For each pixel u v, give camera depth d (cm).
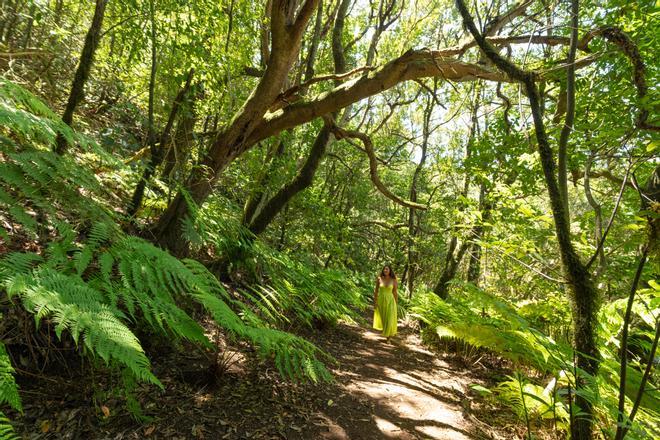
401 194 1549
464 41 395
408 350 605
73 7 522
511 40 385
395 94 1315
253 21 506
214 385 316
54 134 233
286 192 638
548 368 418
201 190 427
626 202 458
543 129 246
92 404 253
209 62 411
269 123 452
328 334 589
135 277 245
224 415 284
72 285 192
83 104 497
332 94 429
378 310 650
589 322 218
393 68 404
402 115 1486
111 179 426
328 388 379
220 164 436
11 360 247
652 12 388
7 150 233
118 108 532
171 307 242
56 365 270
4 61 388
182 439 248
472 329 532
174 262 287
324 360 458
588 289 220
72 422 236
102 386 269
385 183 1609
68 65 489
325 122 588
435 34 1080
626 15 414
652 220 183
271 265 588
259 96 408
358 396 378
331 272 783
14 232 288
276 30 369
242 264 547
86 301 185
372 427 322
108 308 192
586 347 217
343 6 658
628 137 244
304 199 904
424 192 1523
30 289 169
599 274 237
